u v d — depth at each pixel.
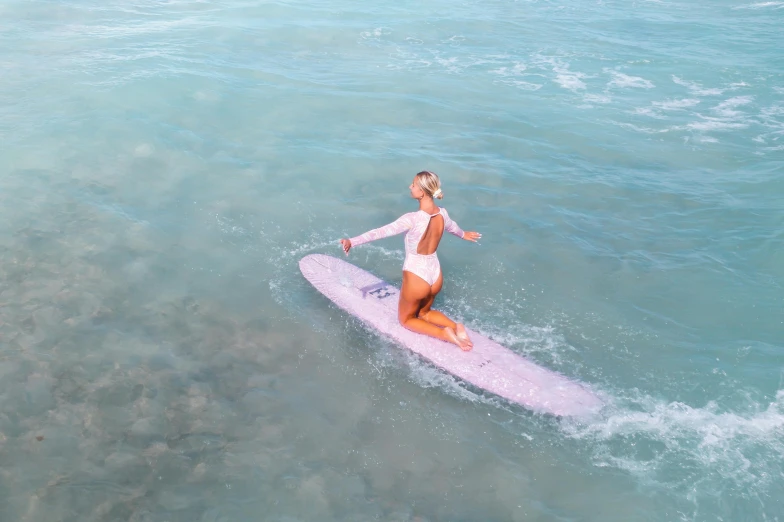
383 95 13.82
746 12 20.52
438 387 6.75
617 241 9.20
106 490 5.49
